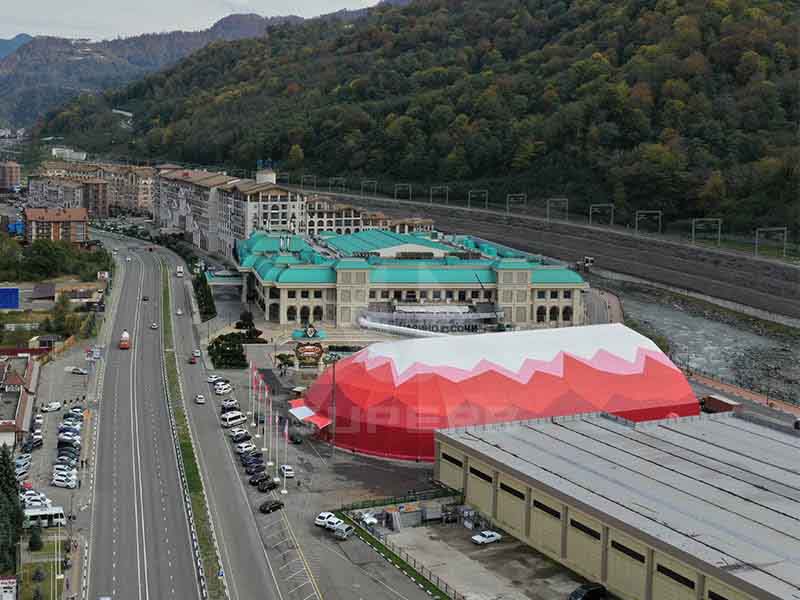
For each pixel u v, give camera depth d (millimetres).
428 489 185625
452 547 161125
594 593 142750
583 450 176250
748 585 122438
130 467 193500
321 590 143500
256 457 197625
